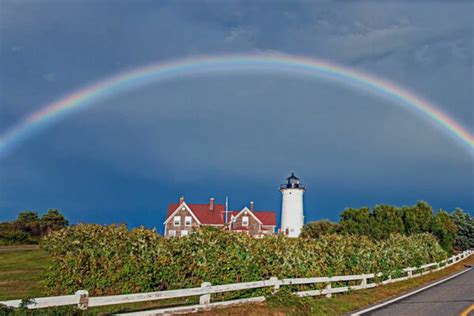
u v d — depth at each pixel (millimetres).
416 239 38344
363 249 24016
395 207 65500
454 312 14781
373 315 14141
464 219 95250
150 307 13602
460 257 53156
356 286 20750
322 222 65812
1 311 8422
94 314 9539
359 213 63406
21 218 63500
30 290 17312
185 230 68875
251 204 72312
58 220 64188
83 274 15742
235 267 15688
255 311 12547
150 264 15344
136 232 16234
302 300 14688
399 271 26906
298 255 18516
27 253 34625
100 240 16094
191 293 11875
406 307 15969
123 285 15242
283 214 72562
